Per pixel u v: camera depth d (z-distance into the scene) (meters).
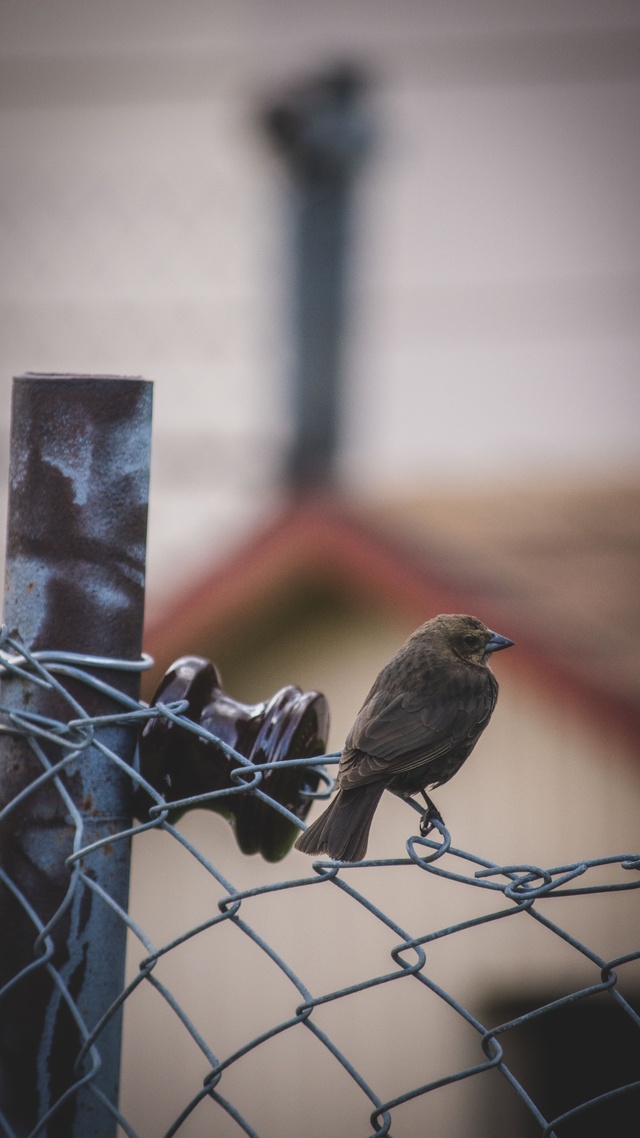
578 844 11.48
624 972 11.49
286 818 4.46
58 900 4.22
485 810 11.67
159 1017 11.95
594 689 10.93
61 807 4.22
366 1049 11.77
